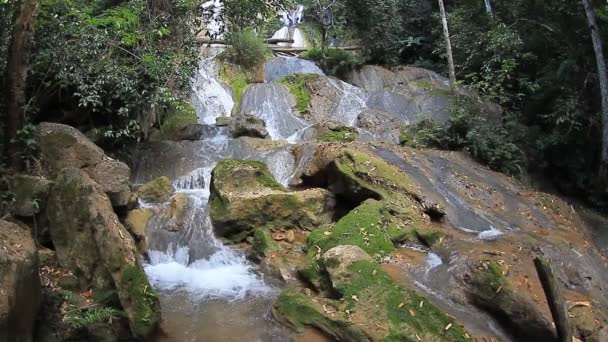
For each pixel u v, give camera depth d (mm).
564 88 11078
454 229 7020
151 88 8445
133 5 8430
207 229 6996
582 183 11055
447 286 5469
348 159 7773
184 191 8273
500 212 7883
